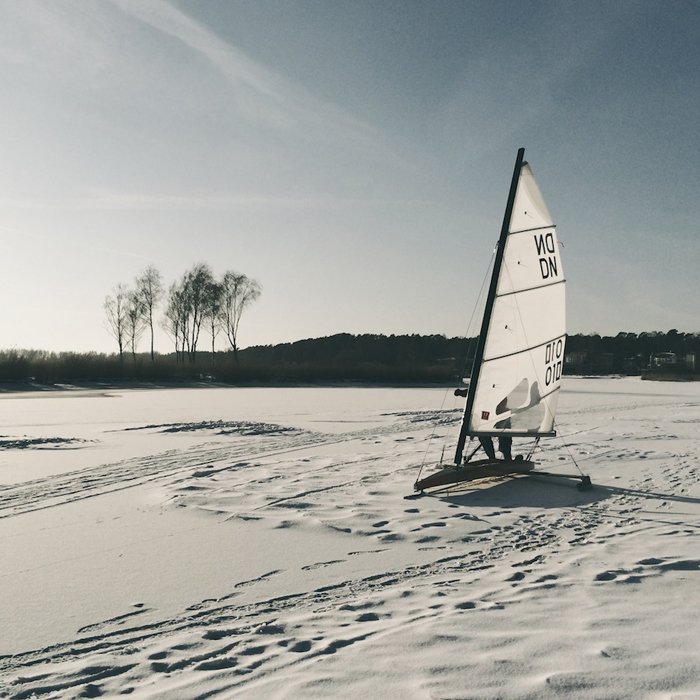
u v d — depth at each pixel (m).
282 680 3.44
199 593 5.21
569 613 4.42
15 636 4.35
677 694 3.13
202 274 62.94
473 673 3.43
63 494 9.33
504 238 9.51
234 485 9.77
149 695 3.34
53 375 46.81
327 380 55.84
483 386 9.72
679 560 5.76
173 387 47.16
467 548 6.50
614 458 12.40
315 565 5.96
